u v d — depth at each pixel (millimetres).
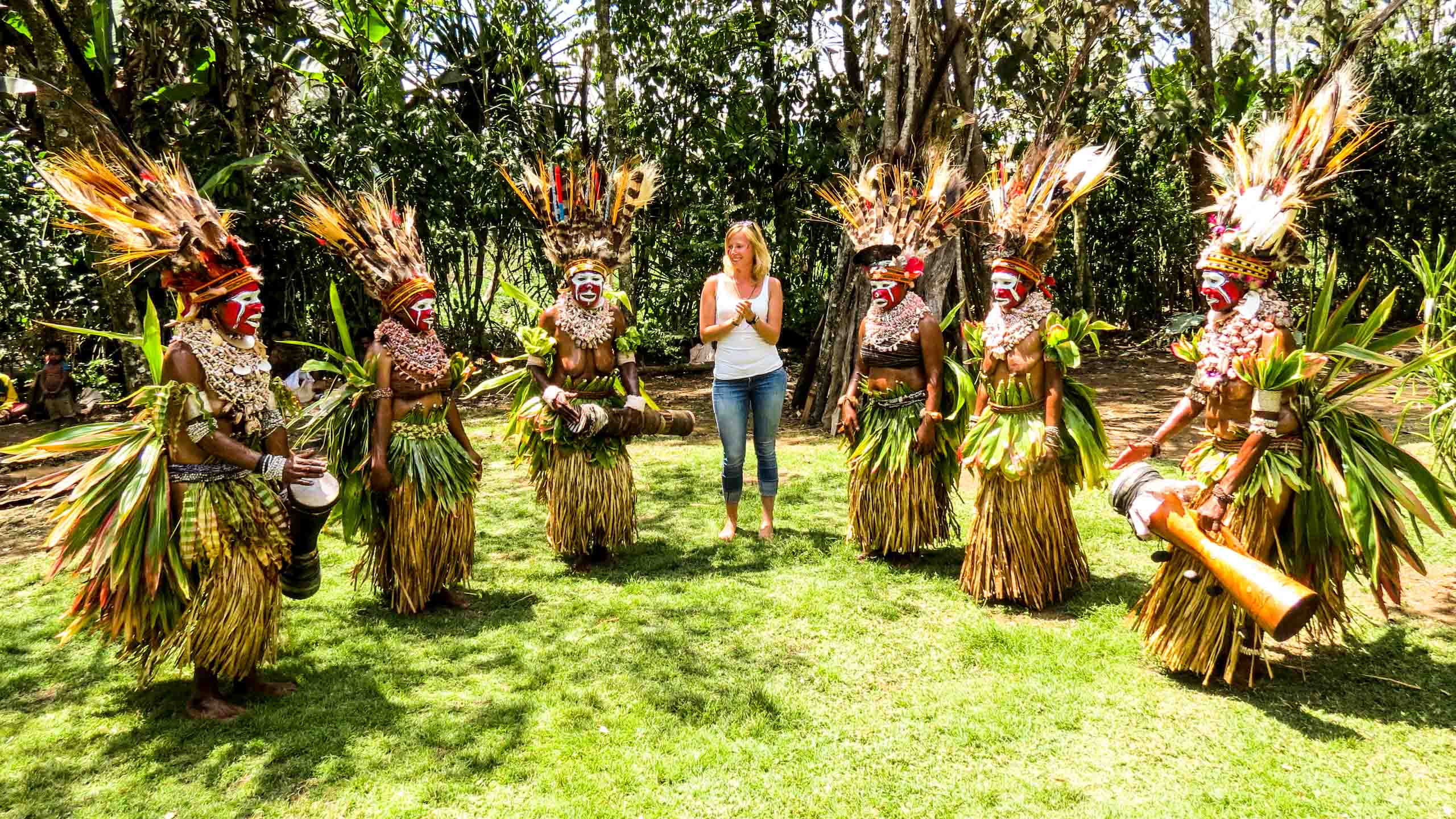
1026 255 3848
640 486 6043
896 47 7488
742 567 4512
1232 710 3031
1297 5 9727
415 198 9922
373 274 3818
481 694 3242
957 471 4504
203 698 3098
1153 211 13398
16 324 9711
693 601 4066
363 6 10273
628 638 3693
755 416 4828
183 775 2748
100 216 2854
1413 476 3162
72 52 7418
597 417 4320
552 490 4477
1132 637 3602
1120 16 8133
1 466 6938
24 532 5242
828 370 8016
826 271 12461
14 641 3684
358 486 3850
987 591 3953
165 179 2951
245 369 2965
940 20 7727
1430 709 2992
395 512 3873
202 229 2857
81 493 2947
